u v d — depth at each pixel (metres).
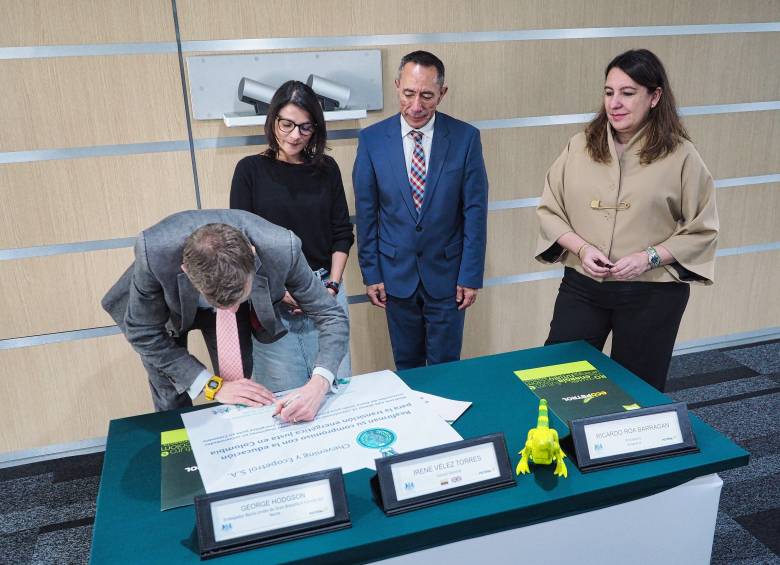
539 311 3.22
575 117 2.96
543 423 1.33
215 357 1.77
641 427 1.38
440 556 1.26
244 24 2.49
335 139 2.72
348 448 1.39
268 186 2.21
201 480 1.32
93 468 2.72
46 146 2.44
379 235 2.51
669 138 1.96
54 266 2.58
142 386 2.83
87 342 2.71
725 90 3.10
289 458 1.36
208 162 2.62
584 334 2.18
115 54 2.41
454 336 2.60
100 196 2.55
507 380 1.70
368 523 1.20
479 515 1.21
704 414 2.89
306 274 1.59
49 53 2.35
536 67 2.84
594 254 2.02
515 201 3.02
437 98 2.27
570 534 1.34
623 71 1.90
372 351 3.06
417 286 2.51
